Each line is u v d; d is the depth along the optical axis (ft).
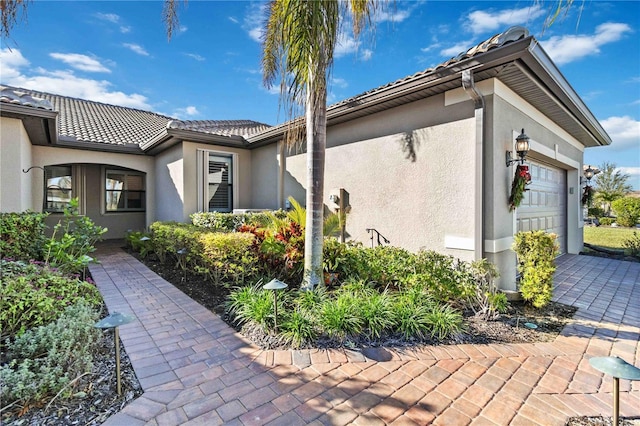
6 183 23.07
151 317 15.70
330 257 20.11
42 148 32.86
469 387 10.18
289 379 10.51
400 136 22.79
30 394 8.64
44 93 48.08
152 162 40.42
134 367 11.09
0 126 22.79
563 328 14.93
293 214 21.68
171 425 8.35
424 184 21.35
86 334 11.08
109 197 43.68
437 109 20.63
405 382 10.41
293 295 16.87
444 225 20.27
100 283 21.80
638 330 14.75
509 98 19.60
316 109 16.31
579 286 22.24
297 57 13.71
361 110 23.84
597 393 9.97
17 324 11.87
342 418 8.70
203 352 12.25
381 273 18.10
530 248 16.65
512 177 19.86
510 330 14.49
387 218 23.66
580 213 36.06
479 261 16.44
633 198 65.16
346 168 26.63
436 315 14.08
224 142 34.58
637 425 8.52
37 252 21.72
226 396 9.59
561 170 33.40
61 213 39.65
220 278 20.36
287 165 33.35
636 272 26.45
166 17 17.80
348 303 14.52
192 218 32.04
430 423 8.56
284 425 8.42
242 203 37.50
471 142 18.93
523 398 9.66
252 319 14.32
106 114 49.03
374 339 13.15
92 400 9.27
